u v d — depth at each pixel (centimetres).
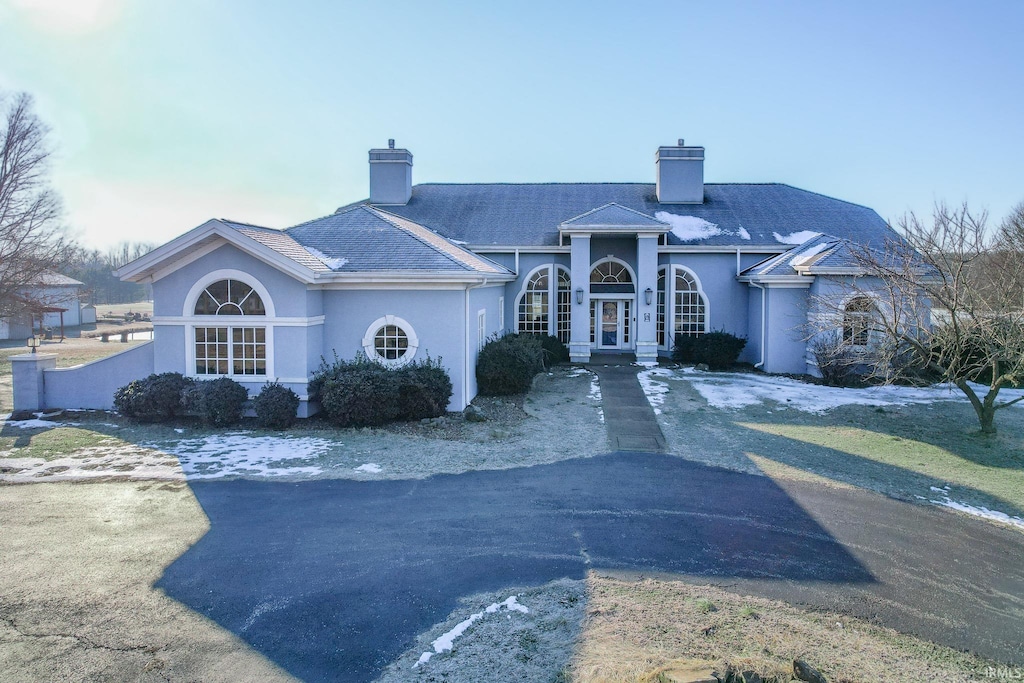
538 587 713
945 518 932
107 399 1550
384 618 650
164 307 1454
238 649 595
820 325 1908
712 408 1644
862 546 833
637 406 1652
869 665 571
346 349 1532
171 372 1455
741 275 2355
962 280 1377
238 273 1434
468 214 2666
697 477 1102
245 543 820
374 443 1286
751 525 897
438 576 738
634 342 2591
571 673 550
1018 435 1393
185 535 841
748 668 533
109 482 1044
